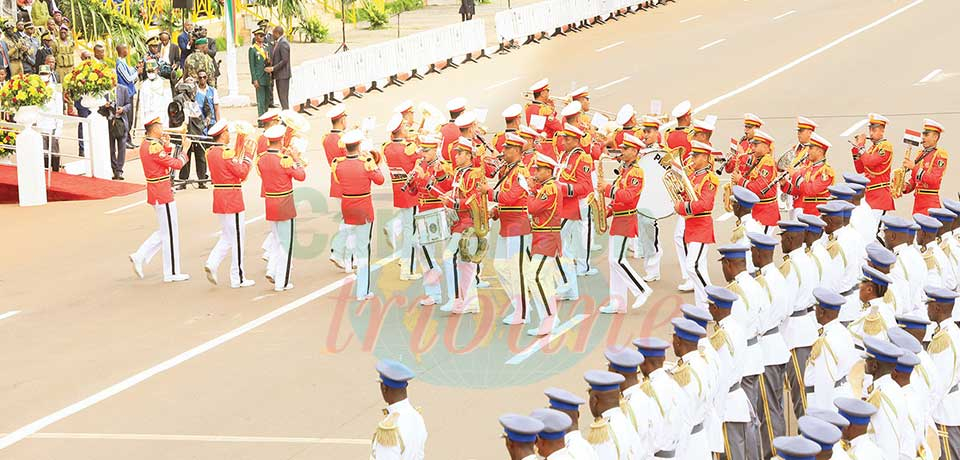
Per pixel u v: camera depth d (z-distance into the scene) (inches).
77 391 506.9
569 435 287.9
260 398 492.1
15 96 968.3
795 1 2023.9
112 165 1028.5
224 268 724.7
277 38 1256.8
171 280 694.5
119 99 1098.1
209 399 492.4
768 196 625.6
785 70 1406.3
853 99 1214.9
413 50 1477.6
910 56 1438.2
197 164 996.6
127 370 533.6
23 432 460.8
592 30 1814.7
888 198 673.0
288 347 561.3
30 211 917.2
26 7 1323.8
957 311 488.7
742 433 384.2
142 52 1462.8
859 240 479.2
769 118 1151.0
